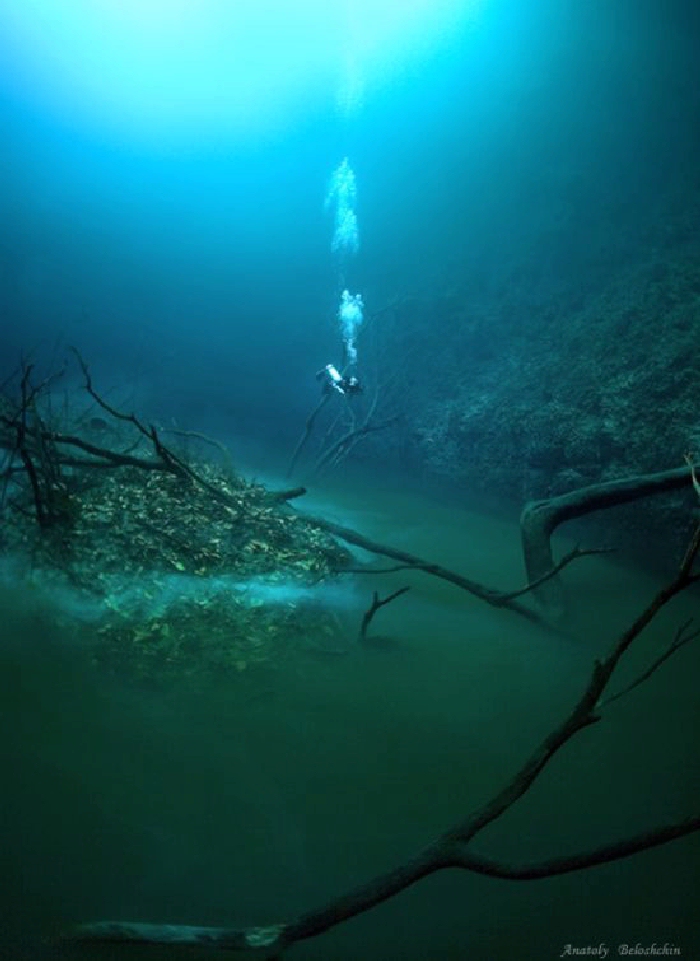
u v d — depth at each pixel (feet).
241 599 24.47
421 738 20.12
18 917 13.83
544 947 14.39
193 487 30.40
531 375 44.19
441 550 35.65
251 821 16.72
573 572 33.09
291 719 20.22
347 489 44.98
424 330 52.60
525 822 17.46
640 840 11.57
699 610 29.43
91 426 39.22
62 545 25.03
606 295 46.78
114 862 15.28
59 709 19.44
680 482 29.94
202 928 12.15
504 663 24.52
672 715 22.16
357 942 14.28
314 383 55.62
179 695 20.52
